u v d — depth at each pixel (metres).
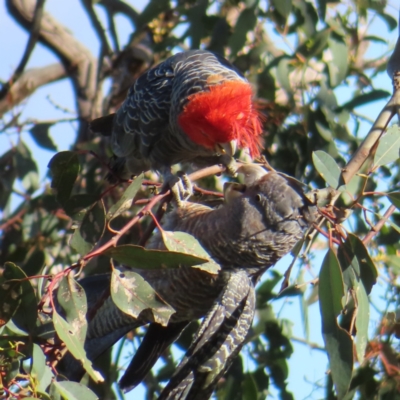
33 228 10.26
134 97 9.67
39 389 5.84
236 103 7.72
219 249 7.01
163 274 7.32
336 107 9.69
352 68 10.41
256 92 9.73
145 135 9.42
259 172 7.10
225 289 6.78
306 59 9.75
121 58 11.62
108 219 6.75
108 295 7.12
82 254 6.74
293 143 9.66
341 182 6.95
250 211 6.88
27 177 10.67
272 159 9.70
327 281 6.62
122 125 9.78
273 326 8.88
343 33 9.91
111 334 7.68
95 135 11.87
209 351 6.56
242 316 6.75
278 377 8.81
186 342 8.88
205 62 9.09
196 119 7.79
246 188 7.05
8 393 5.82
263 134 9.50
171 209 8.23
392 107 7.62
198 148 8.71
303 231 6.89
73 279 6.07
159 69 9.67
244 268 7.06
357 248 6.82
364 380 8.30
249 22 9.54
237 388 8.55
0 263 10.38
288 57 9.80
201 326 6.57
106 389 8.74
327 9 10.23
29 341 6.22
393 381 8.19
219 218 7.05
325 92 9.70
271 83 9.75
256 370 8.79
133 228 9.38
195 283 7.11
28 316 6.26
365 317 6.79
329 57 10.64
